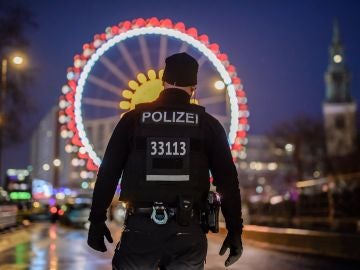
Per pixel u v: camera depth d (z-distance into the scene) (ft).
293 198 77.71
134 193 12.80
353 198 61.41
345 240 52.54
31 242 70.74
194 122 13.17
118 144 13.16
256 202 100.68
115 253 12.88
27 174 169.68
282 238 65.98
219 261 47.91
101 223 13.04
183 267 12.60
